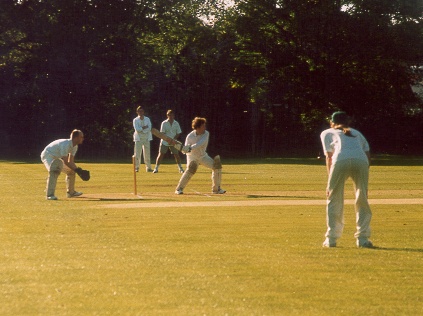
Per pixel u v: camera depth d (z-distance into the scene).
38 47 51.56
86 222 14.39
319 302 8.24
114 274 9.53
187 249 11.39
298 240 12.36
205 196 19.67
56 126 52.22
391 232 13.33
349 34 52.75
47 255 10.80
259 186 22.73
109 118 52.66
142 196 19.64
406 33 52.88
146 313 7.68
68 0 51.03
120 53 53.12
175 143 20.16
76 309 7.81
